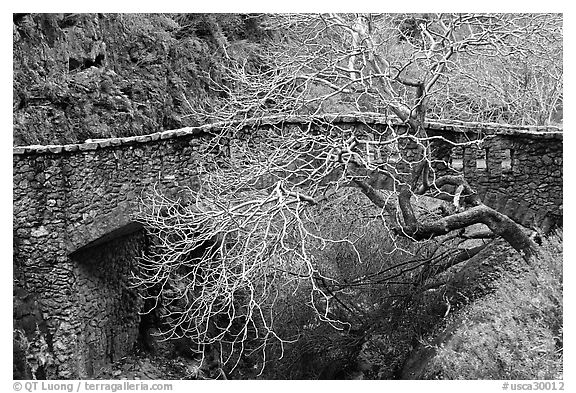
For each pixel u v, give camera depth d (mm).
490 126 11562
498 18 11047
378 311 12914
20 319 12000
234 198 11117
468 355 9406
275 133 11469
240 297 13797
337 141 9695
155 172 12172
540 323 8727
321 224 13039
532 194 11305
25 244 12062
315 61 12047
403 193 9961
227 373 14117
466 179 11555
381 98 9836
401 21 13852
